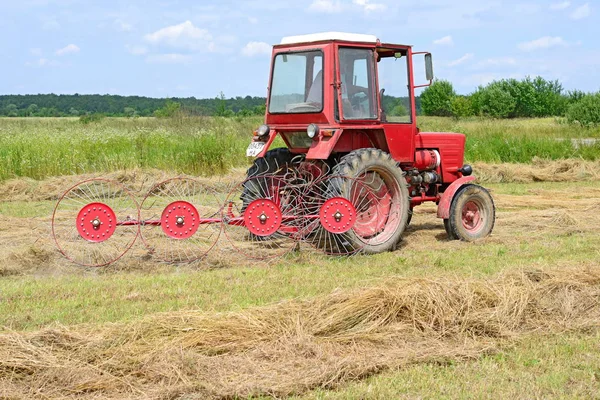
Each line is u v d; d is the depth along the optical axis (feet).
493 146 63.67
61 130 72.74
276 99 28.14
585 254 26.68
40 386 13.71
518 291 18.93
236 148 54.19
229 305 19.61
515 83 181.16
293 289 21.47
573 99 183.73
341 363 14.65
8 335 15.26
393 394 13.67
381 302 17.44
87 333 15.92
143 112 200.85
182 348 15.21
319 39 26.86
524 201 40.98
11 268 23.86
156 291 21.33
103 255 25.05
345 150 28.25
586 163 57.62
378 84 28.09
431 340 16.65
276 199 27.66
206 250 26.14
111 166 49.08
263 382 13.85
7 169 47.52
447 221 29.66
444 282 18.88
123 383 13.87
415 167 30.19
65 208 37.83
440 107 182.19
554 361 15.62
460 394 13.73
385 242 27.53
